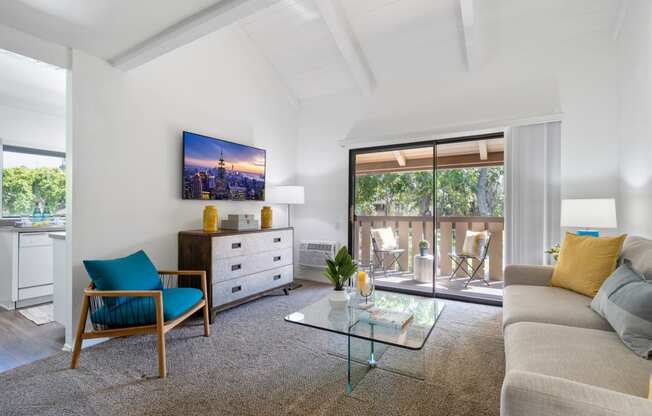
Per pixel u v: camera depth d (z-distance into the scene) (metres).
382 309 2.21
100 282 2.12
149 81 2.98
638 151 2.51
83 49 2.48
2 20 2.10
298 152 4.84
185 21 2.17
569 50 3.21
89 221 2.53
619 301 1.55
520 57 3.42
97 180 2.58
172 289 2.52
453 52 3.61
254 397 1.78
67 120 2.46
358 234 4.61
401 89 4.08
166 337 2.59
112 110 2.68
